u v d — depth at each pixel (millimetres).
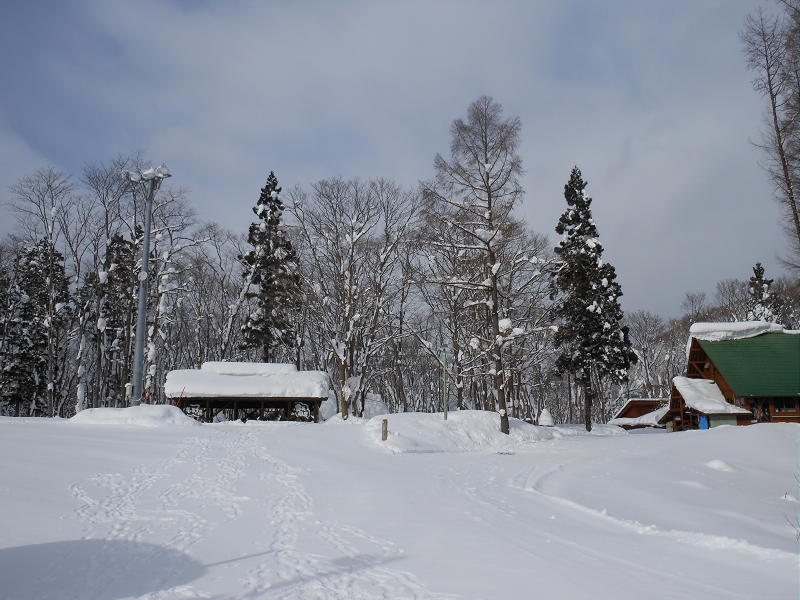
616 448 27719
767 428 27750
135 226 42250
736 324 40219
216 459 20453
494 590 8133
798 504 16516
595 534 12016
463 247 32938
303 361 58531
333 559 9812
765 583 8477
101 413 28109
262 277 48281
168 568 9172
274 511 13797
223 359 47312
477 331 43562
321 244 43875
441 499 15688
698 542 11086
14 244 50406
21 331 51188
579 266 45094
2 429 23109
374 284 43469
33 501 12945
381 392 68875
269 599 7758
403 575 8883
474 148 32219
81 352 43281
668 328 78500
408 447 26422
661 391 75688
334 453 23797
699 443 26172
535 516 13859
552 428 37500
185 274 50312
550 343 48281
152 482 16344
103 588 8156
